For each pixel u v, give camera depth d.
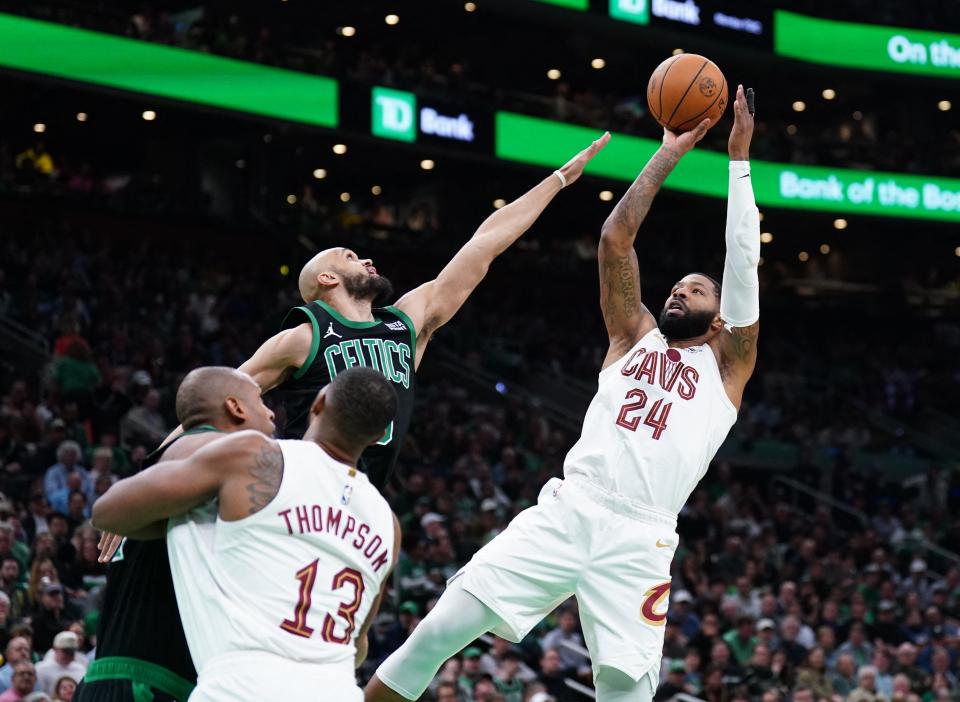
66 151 25.48
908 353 29.16
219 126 23.66
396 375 4.66
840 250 31.80
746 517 20.00
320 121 20.45
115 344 18.25
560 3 22.59
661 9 23.73
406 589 13.55
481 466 17.94
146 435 16.16
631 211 4.87
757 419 25.30
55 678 9.45
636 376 4.77
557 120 23.16
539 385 24.70
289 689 3.35
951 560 20.61
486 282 27.19
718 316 4.82
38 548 11.26
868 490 22.89
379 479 4.61
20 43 17.80
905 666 14.22
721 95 5.01
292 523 3.44
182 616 3.47
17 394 15.37
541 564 4.66
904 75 26.12
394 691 4.64
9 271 19.77
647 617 4.64
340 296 4.72
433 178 28.31
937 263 31.30
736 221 4.67
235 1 25.19
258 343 20.69
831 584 17.11
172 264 22.09
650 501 4.65
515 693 11.52
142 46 18.89
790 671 13.30
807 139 26.27
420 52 27.48
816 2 25.97
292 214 25.08
